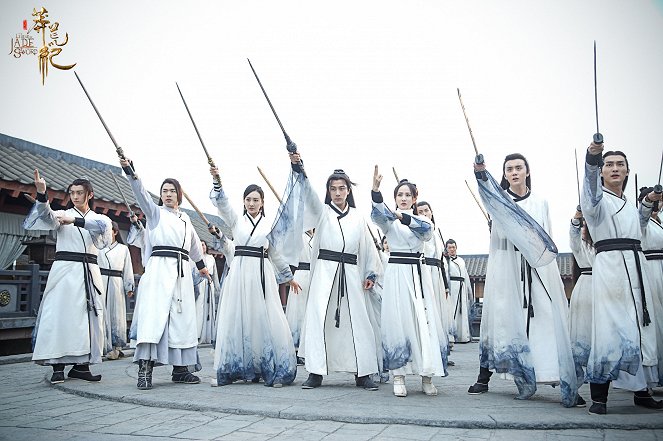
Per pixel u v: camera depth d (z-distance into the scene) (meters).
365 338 5.66
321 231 5.82
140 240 6.96
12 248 11.60
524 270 4.81
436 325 5.25
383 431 3.74
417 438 3.54
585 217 4.54
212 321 10.84
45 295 6.07
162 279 5.78
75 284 6.11
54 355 5.91
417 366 5.06
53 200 11.78
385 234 5.45
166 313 5.68
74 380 6.18
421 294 5.25
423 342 5.07
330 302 5.73
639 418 3.93
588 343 5.89
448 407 4.39
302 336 5.85
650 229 5.55
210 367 7.94
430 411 4.19
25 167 11.88
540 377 4.62
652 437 3.54
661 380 4.62
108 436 3.65
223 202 5.97
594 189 4.36
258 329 6.00
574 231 5.97
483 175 4.71
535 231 4.62
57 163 13.78
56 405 4.82
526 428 3.79
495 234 5.04
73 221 6.07
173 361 5.79
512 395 5.09
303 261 8.73
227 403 4.59
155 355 5.53
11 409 4.62
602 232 4.54
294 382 6.18
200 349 11.58
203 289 10.66
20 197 11.48
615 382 4.23
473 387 5.26
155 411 4.52
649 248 5.54
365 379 5.66
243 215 6.28
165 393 5.21
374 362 5.64
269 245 6.19
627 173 4.71
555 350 4.62
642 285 4.41
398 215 5.28
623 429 3.76
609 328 4.30
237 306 5.98
